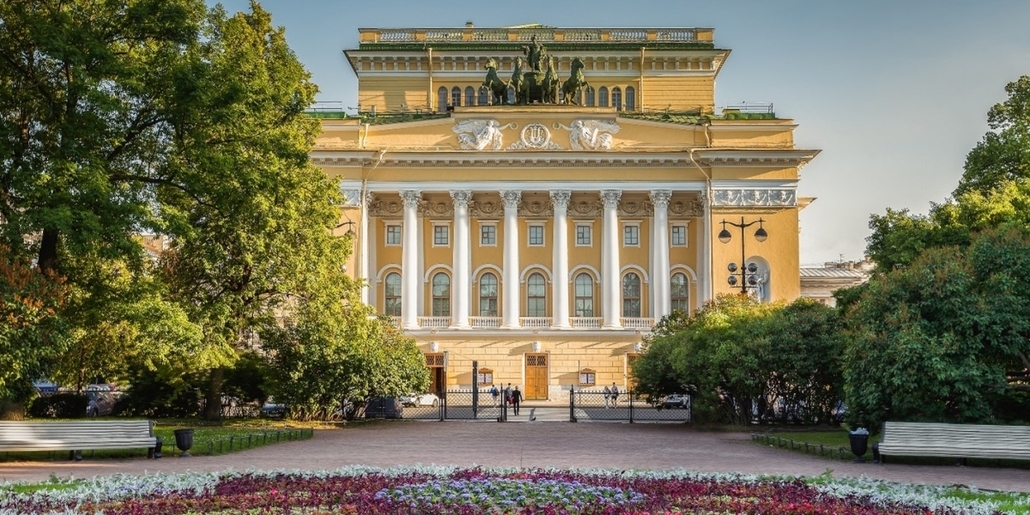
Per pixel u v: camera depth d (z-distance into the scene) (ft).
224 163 104.53
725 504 54.39
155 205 105.60
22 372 85.81
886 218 142.92
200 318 121.49
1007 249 87.20
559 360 228.63
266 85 116.88
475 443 105.19
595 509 51.93
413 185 230.68
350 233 148.25
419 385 156.76
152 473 70.54
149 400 142.61
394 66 252.62
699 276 235.81
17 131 96.94
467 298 231.71
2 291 83.61
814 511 52.31
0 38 98.17
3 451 77.10
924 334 83.56
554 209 232.53
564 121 230.89
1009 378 91.97
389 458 85.20
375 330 149.18
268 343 142.20
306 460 82.79
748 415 136.67
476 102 252.21
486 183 230.68
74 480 64.59
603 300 232.94
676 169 230.48
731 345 126.72
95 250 93.20
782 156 225.76
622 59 252.01
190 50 108.68
